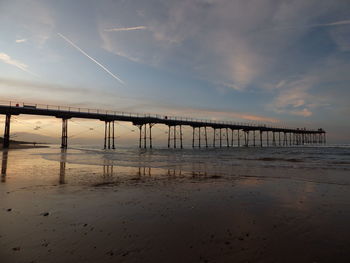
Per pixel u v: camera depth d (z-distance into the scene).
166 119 57.78
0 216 4.69
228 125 70.62
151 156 28.69
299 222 4.54
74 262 2.85
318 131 120.00
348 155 29.83
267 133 95.06
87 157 24.81
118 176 10.91
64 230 3.97
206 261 2.94
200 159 23.34
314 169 14.24
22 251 3.14
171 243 3.49
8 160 18.77
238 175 11.51
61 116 42.94
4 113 37.44
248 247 3.39
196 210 5.31
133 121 53.97
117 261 2.89
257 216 4.90
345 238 3.74
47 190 7.40
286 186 8.51
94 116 46.56
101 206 5.59
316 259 3.04
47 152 35.28
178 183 9.12
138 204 5.82
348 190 7.75
